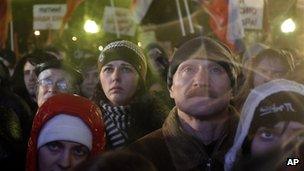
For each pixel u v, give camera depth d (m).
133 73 2.74
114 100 2.71
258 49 3.86
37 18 5.79
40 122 2.13
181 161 2.10
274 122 1.97
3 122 2.70
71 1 5.71
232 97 2.28
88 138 2.12
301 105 1.97
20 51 7.01
